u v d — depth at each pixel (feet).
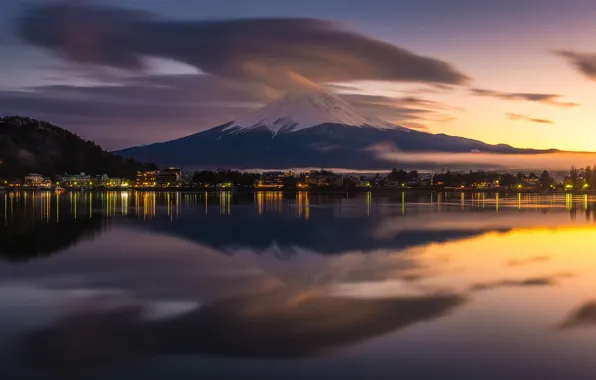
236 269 120.57
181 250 151.64
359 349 67.00
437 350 66.49
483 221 258.78
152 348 67.56
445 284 103.14
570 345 67.87
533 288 99.35
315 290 98.22
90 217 276.21
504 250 152.15
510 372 60.29
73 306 86.89
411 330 73.77
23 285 102.63
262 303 88.63
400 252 148.36
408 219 272.72
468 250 152.05
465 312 82.43
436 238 182.91
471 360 63.46
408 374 59.98
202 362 63.46
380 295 94.02
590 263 128.36
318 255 142.51
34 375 60.08
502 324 76.23
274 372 60.75
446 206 419.54
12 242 168.66
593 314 81.20
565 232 203.72
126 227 220.84
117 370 61.26
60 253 144.87
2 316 81.10
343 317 80.28
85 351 66.80
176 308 85.61
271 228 219.61
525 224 241.14
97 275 112.88
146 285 102.68
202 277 110.83
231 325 76.59
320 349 67.10
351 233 199.41
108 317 80.74
